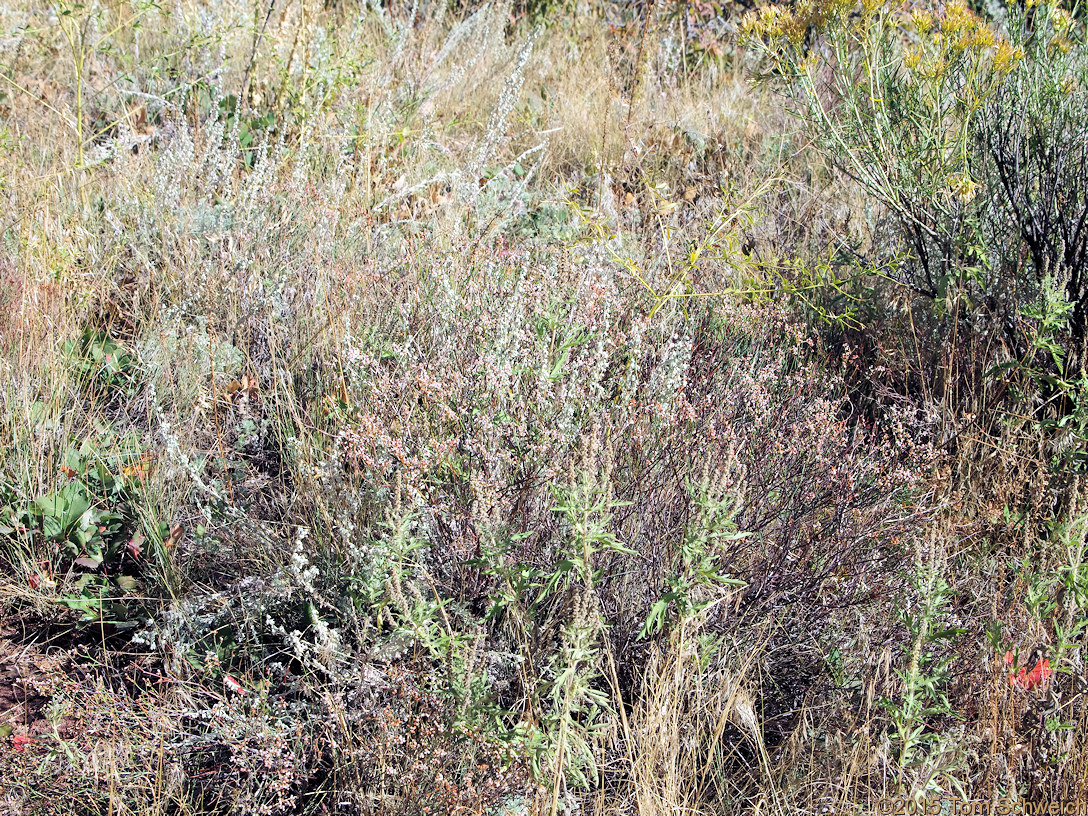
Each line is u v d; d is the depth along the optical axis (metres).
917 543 2.60
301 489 3.04
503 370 2.96
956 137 3.92
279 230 4.30
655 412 3.03
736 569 2.77
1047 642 2.55
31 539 3.04
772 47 4.18
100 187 4.61
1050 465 3.27
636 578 2.80
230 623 2.78
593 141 5.70
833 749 2.47
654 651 2.54
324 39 5.25
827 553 2.85
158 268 4.13
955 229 3.96
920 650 2.47
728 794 2.40
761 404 3.17
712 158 5.70
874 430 3.36
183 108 5.32
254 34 5.54
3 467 3.22
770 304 3.85
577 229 4.45
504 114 4.97
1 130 4.56
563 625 2.54
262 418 3.62
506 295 3.51
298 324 3.84
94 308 3.97
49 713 2.54
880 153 4.04
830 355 3.98
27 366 3.43
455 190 4.77
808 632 2.77
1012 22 4.07
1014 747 2.33
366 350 3.46
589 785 2.42
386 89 5.64
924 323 4.08
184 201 4.29
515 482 2.88
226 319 3.88
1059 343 3.65
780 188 5.12
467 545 2.79
